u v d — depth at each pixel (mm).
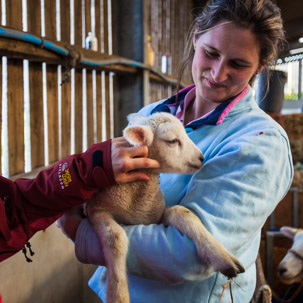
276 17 1079
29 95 2553
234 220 966
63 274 2246
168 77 5055
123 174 986
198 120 1248
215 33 1095
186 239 961
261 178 986
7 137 2354
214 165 1040
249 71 1123
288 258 2527
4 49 1974
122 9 4121
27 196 1011
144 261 982
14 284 1781
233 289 1118
